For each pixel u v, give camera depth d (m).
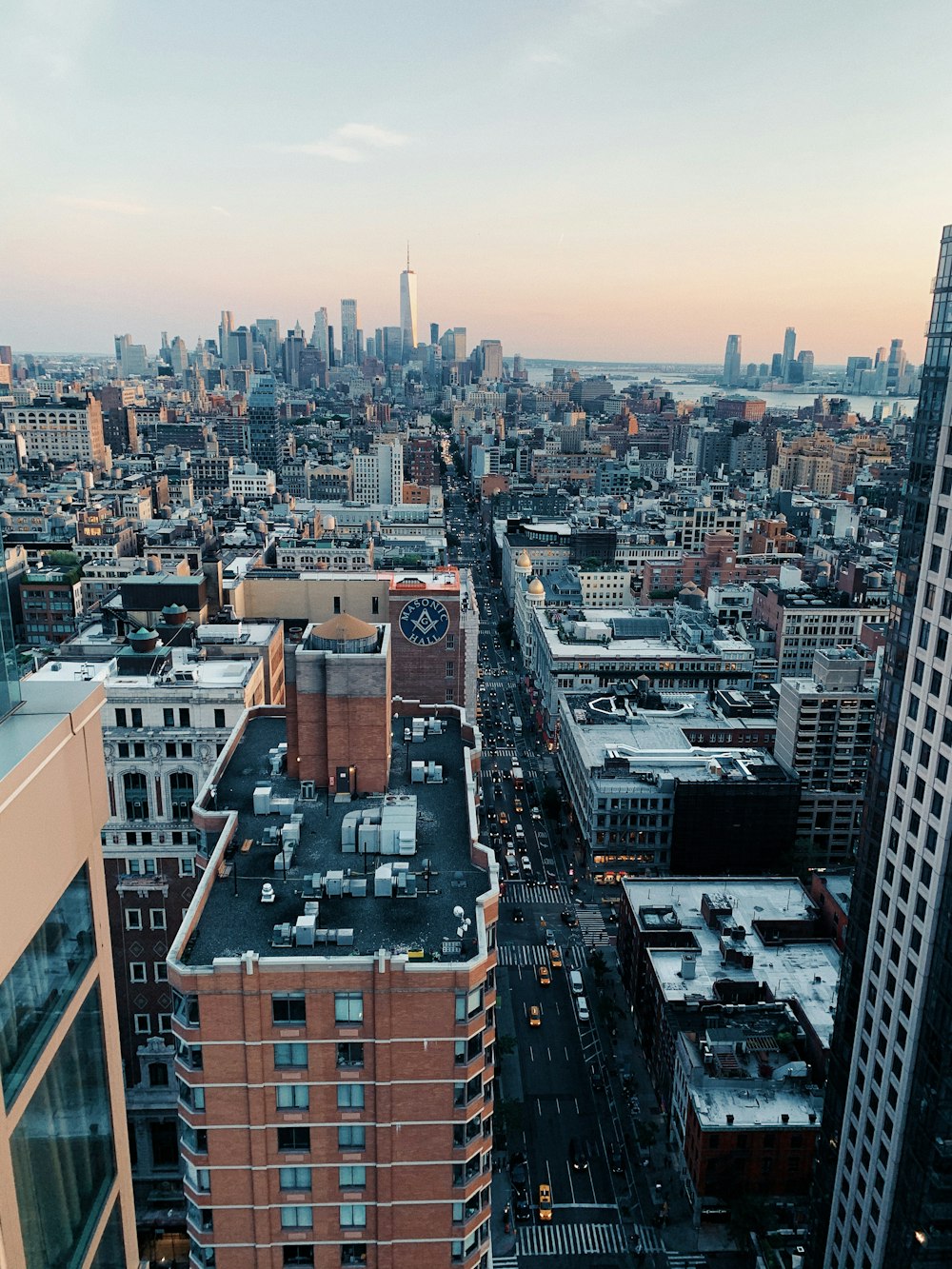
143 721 129.88
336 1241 72.50
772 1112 140.00
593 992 194.25
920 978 94.81
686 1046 148.88
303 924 70.19
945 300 96.62
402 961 66.19
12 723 27.86
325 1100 69.12
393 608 164.75
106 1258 32.16
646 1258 135.12
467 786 90.88
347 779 91.00
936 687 95.38
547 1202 142.50
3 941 24.58
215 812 87.12
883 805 105.56
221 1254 72.19
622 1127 158.88
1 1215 24.19
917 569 100.69
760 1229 132.38
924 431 100.00
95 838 31.06
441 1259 73.38
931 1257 94.50
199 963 68.00
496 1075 170.00
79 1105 30.06
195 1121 68.81
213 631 151.12
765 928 181.50
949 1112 90.19
